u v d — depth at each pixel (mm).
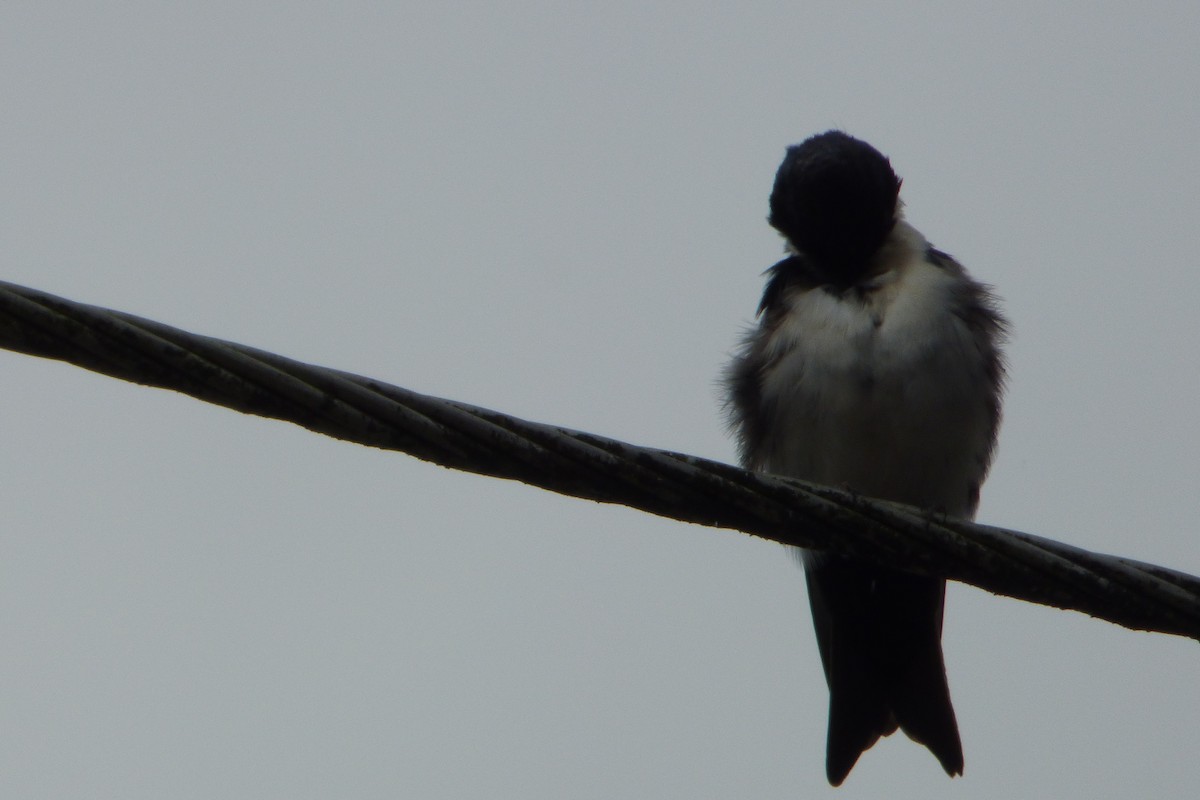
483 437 7617
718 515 8141
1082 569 8367
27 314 6879
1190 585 8438
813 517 8258
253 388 7242
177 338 7105
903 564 8430
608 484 7922
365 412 7422
